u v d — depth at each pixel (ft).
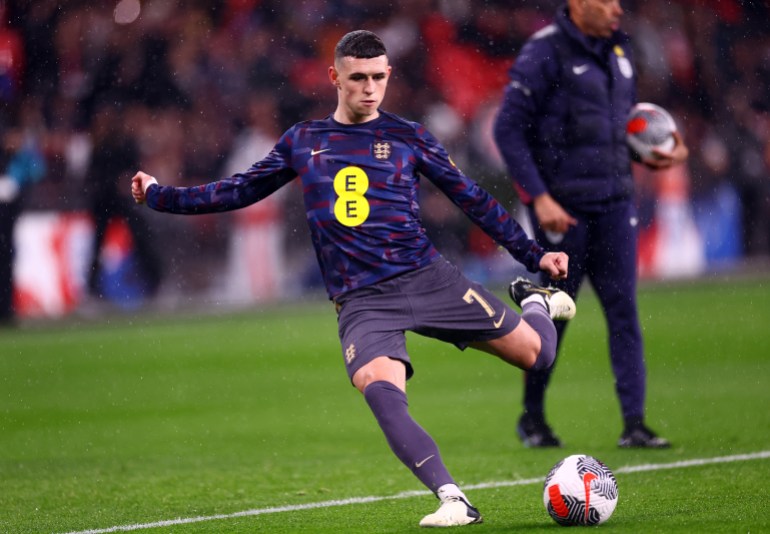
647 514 55.11
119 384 121.39
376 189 54.80
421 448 50.24
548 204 79.77
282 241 189.98
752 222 223.51
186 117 186.70
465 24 211.20
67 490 70.38
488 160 205.36
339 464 78.54
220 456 83.66
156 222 181.27
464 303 55.47
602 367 125.90
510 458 78.13
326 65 198.39
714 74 224.53
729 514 54.39
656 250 208.54
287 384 120.26
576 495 51.03
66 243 174.40
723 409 97.60
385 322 54.08
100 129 179.32
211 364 133.90
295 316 173.27
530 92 80.48
